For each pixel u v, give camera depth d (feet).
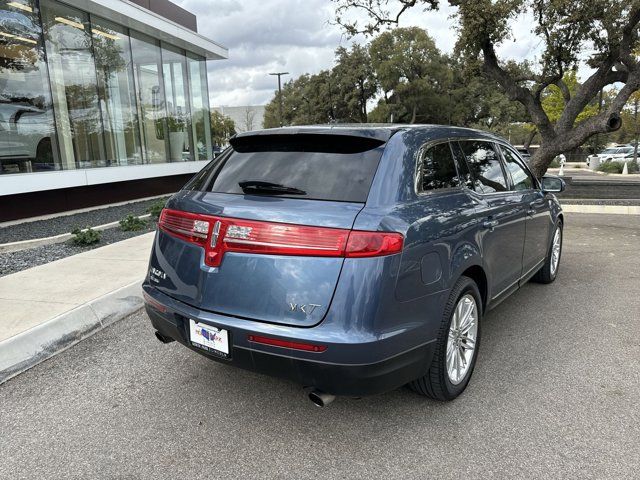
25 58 34.91
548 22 40.16
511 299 16.78
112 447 8.71
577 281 18.86
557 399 10.17
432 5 45.27
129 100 45.70
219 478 7.87
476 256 10.29
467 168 11.33
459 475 7.86
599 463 8.09
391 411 9.82
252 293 8.18
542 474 7.85
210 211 8.88
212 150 60.90
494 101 147.84
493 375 11.27
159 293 9.79
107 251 22.34
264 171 9.39
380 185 8.45
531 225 14.66
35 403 10.23
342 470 8.02
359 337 7.63
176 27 48.37
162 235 9.95
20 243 23.90
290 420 9.54
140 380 11.21
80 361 12.22
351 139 9.21
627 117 107.86
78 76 39.70
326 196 8.39
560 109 103.50
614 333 13.69
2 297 15.47
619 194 47.47
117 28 43.75
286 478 7.85
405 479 7.79
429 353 8.97
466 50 46.09
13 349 11.91
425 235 8.61
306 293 7.81
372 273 7.72
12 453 8.55
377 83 152.25
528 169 15.87
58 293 15.87
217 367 11.86
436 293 8.90
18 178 32.04
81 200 38.70
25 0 34.78
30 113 35.22
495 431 9.06
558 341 13.17
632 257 22.66
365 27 47.88
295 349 7.79
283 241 7.95
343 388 7.93
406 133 9.68
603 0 37.32
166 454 8.50
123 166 42.75
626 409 9.75
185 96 55.01
